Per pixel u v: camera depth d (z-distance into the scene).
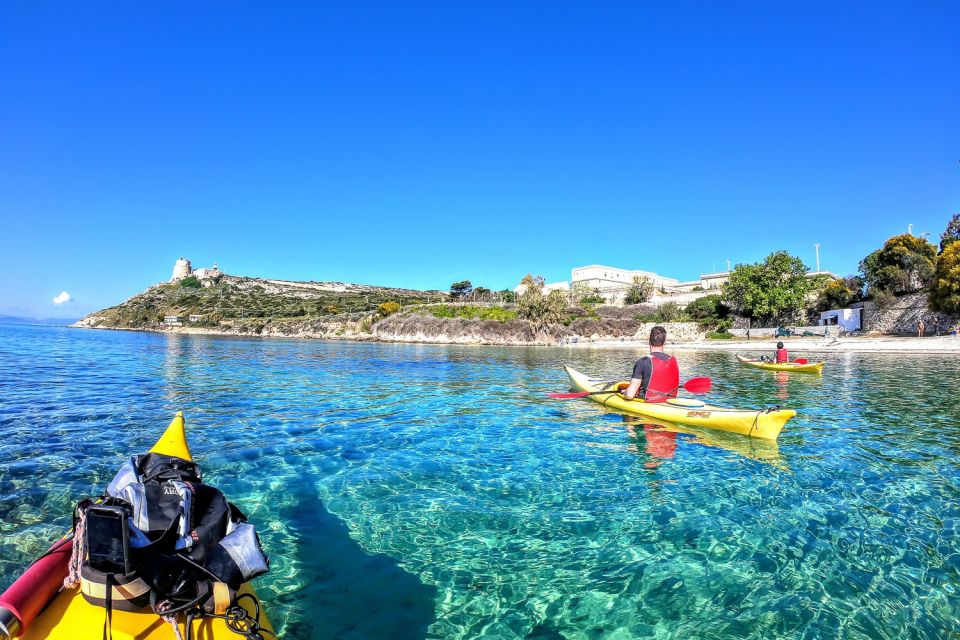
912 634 3.13
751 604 3.46
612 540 4.44
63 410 10.31
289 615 3.31
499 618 3.31
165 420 9.41
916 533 4.54
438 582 3.76
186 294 128.38
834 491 5.64
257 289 142.00
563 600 3.52
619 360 29.31
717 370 21.20
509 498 5.46
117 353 28.34
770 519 4.86
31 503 5.14
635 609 3.41
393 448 7.57
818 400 12.29
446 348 48.62
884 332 45.03
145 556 2.49
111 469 6.32
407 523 4.82
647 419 9.70
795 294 51.78
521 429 8.86
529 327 61.84
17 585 2.51
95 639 2.39
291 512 5.07
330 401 12.22
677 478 6.11
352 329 82.00
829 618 3.29
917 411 10.59
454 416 10.18
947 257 37.34
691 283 96.19
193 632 2.52
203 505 2.81
